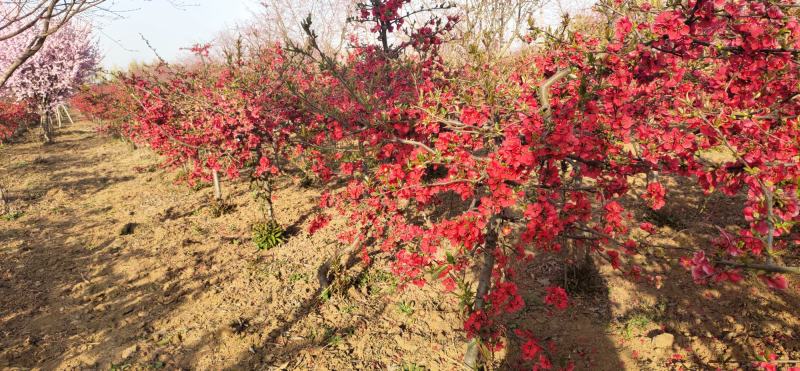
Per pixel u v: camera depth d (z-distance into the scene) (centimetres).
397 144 431
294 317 607
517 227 805
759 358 242
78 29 2170
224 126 790
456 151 364
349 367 511
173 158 1078
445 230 324
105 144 2036
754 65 303
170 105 959
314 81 839
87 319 616
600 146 314
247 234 888
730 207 846
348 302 636
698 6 248
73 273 750
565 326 564
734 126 326
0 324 605
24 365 525
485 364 499
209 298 657
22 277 738
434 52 707
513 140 297
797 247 657
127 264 774
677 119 379
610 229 340
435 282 675
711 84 376
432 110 390
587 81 297
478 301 410
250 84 797
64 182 1345
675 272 659
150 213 1039
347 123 486
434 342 546
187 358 533
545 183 327
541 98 329
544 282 664
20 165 1593
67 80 2056
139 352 544
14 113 2166
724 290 609
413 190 377
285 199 1088
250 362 524
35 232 938
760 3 251
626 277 647
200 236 888
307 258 768
